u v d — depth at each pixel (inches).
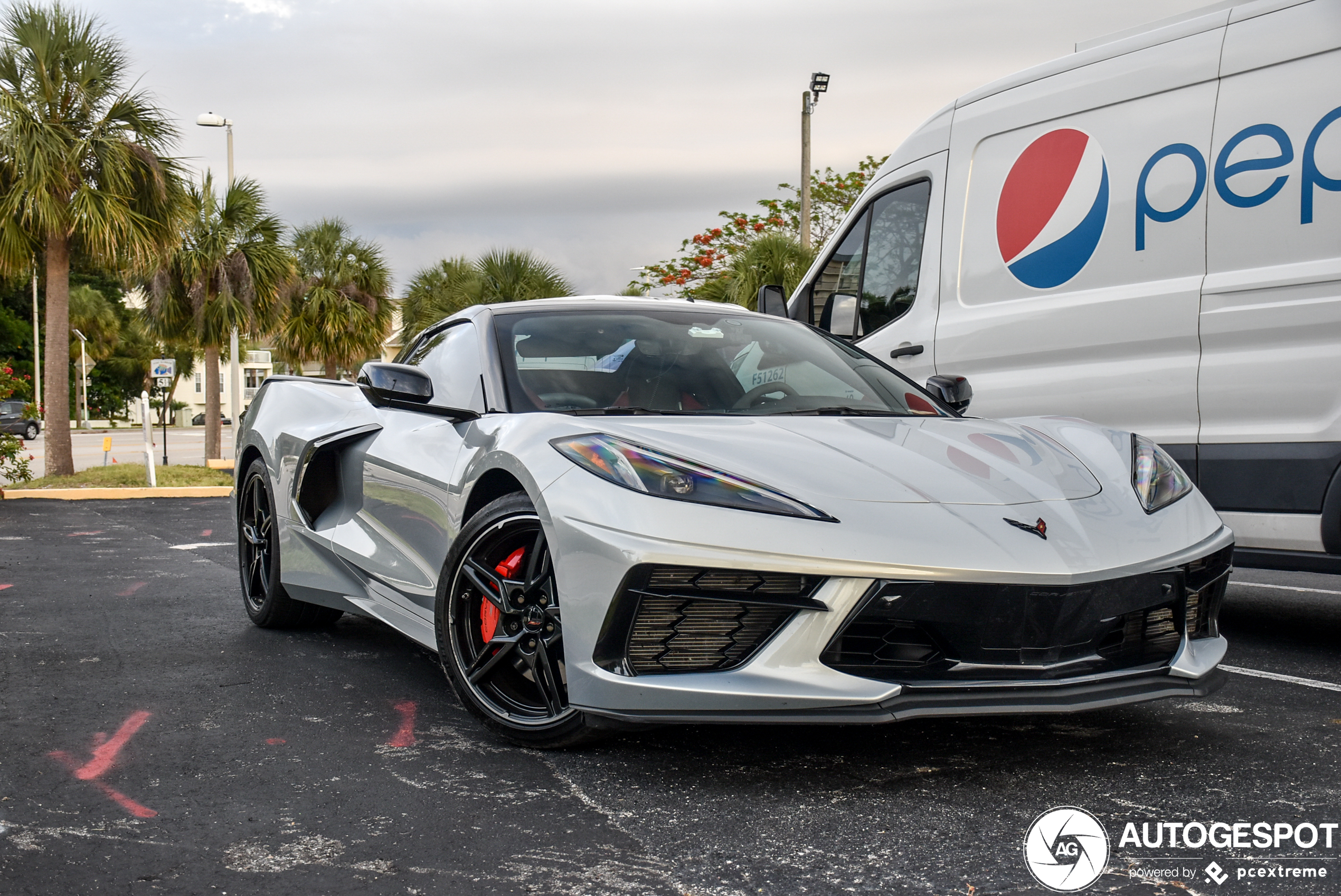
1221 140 145.2
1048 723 110.1
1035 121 171.5
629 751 101.6
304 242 964.6
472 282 858.8
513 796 90.5
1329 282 133.3
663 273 765.9
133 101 524.4
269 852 79.4
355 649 149.6
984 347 177.6
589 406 118.6
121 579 216.2
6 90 505.0
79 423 2341.3
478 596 108.9
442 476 118.2
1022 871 75.4
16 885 73.6
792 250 584.1
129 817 86.2
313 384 167.3
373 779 95.0
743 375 129.2
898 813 85.9
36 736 108.0
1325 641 154.6
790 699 88.1
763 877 74.9
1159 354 152.9
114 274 560.7
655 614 91.5
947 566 88.3
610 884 74.0
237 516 174.4
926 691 89.7
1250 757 99.4
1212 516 108.4
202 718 114.6
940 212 188.2
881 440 107.9
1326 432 135.7
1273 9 140.8
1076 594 90.3
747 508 91.2
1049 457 109.2
